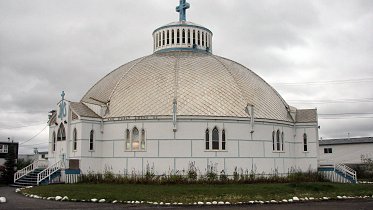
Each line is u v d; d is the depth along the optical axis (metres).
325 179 47.88
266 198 30.33
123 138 42.50
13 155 49.69
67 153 43.94
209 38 55.31
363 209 25.61
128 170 41.88
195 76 45.09
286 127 47.72
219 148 41.91
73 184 38.84
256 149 43.50
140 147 41.88
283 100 52.44
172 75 45.12
